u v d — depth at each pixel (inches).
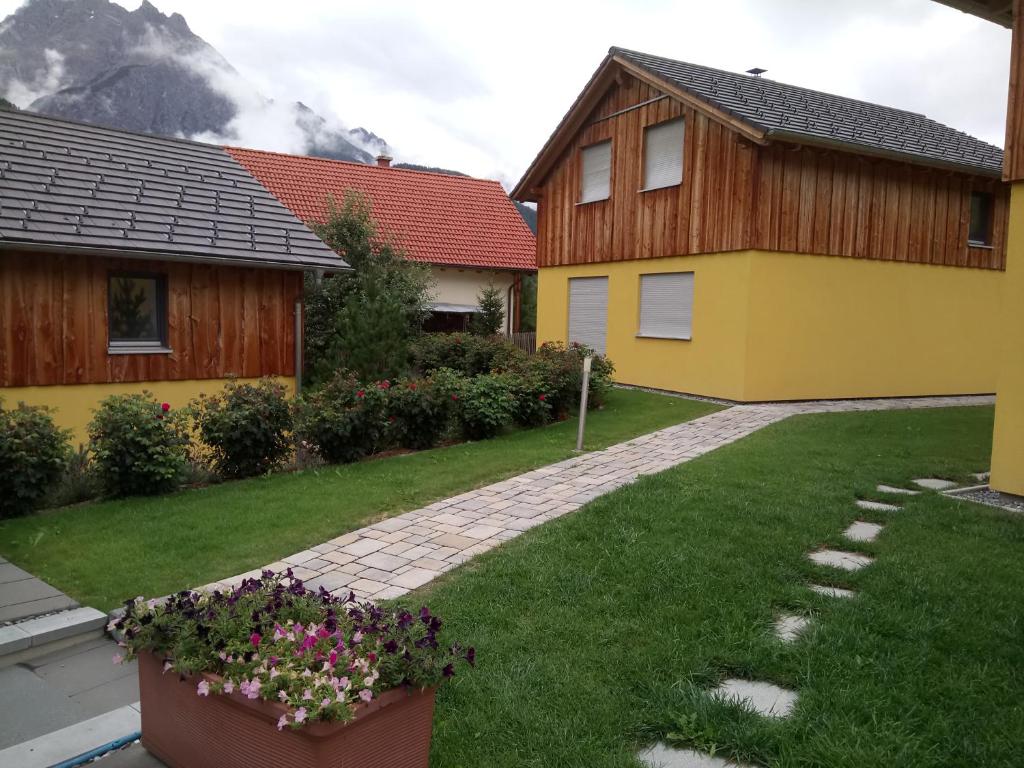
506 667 147.9
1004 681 140.0
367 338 530.6
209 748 112.9
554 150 723.4
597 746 122.9
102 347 417.7
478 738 125.4
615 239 663.8
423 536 237.6
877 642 155.3
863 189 582.2
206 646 112.3
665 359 616.7
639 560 204.2
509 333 1024.9
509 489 299.3
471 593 185.8
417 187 1123.9
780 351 554.3
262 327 486.0
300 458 363.3
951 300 646.5
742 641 156.8
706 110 535.5
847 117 640.4
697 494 272.1
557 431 445.4
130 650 122.4
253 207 517.3
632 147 639.8
